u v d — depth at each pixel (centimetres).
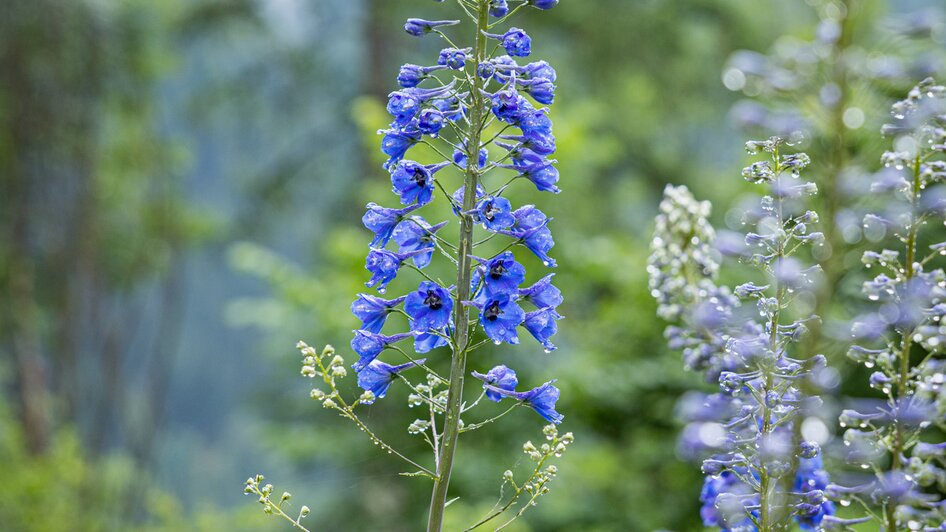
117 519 1292
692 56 1426
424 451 899
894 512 251
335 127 1702
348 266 954
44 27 1384
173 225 1697
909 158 259
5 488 1144
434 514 265
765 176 275
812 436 267
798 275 266
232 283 4119
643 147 1440
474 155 267
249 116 1778
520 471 809
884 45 328
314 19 1688
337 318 912
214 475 3688
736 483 298
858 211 289
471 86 269
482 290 272
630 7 1388
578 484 845
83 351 1619
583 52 1417
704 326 308
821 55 322
